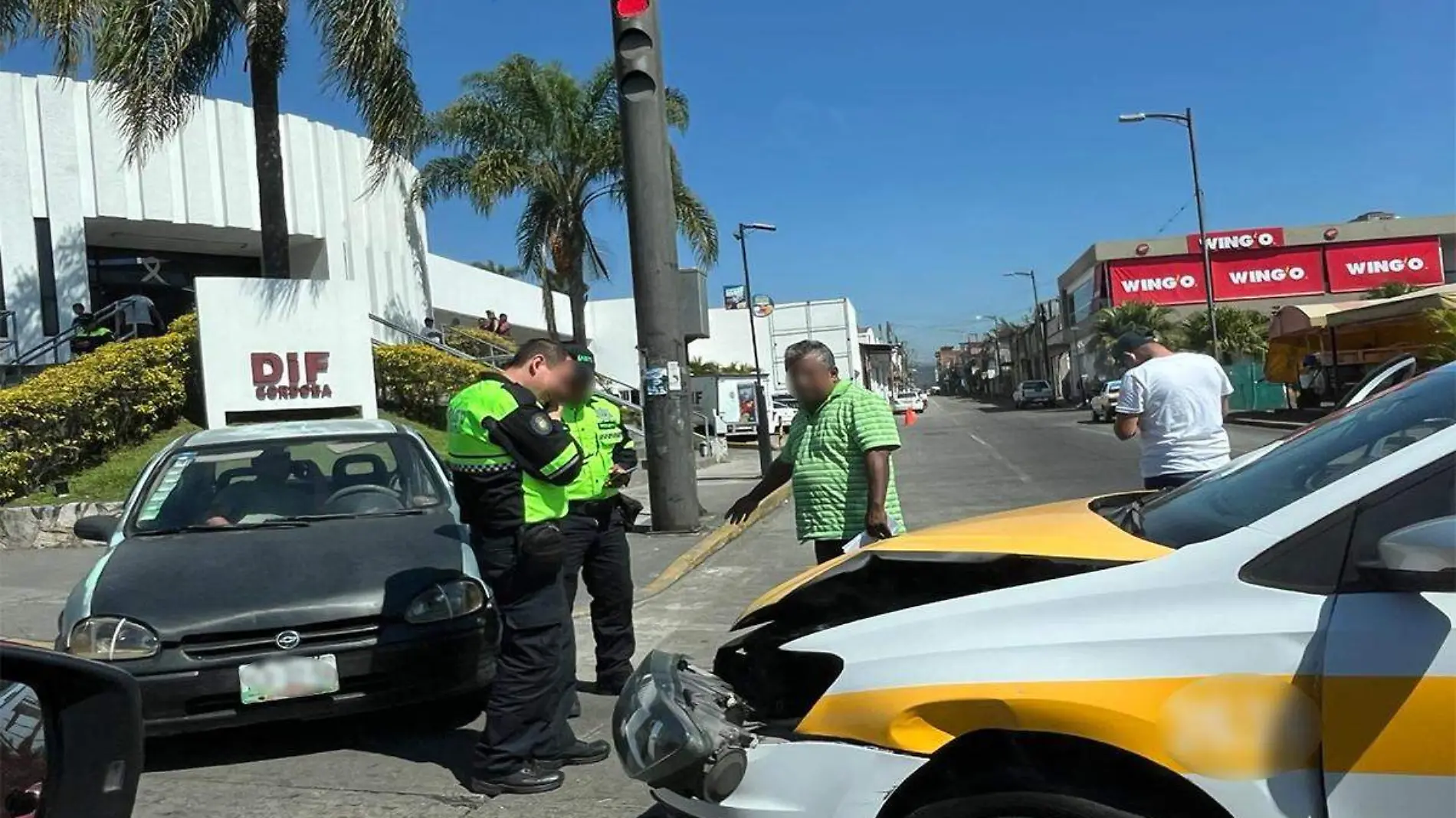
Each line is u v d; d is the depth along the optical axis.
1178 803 2.46
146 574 5.14
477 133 25.12
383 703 4.95
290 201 22.16
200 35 14.59
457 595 5.15
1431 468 2.43
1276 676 2.34
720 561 10.34
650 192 11.52
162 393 14.45
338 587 5.02
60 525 11.84
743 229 31.08
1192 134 30.72
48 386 13.05
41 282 18.67
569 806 4.35
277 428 6.75
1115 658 2.46
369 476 6.39
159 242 21.81
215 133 21.02
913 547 3.09
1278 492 2.96
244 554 5.35
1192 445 5.87
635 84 11.35
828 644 2.84
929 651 2.65
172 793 4.63
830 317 40.81
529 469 4.39
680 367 11.73
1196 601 2.50
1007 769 2.56
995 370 110.19
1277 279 56.03
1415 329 25.06
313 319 15.03
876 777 2.61
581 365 4.80
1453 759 2.19
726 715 2.99
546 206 26.03
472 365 18.14
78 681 2.44
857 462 5.09
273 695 4.75
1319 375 28.89
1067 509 3.52
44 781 2.39
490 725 4.54
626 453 5.89
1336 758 2.29
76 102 19.23
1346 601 2.36
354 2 14.20
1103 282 57.00
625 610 5.93
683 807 2.90
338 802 4.47
